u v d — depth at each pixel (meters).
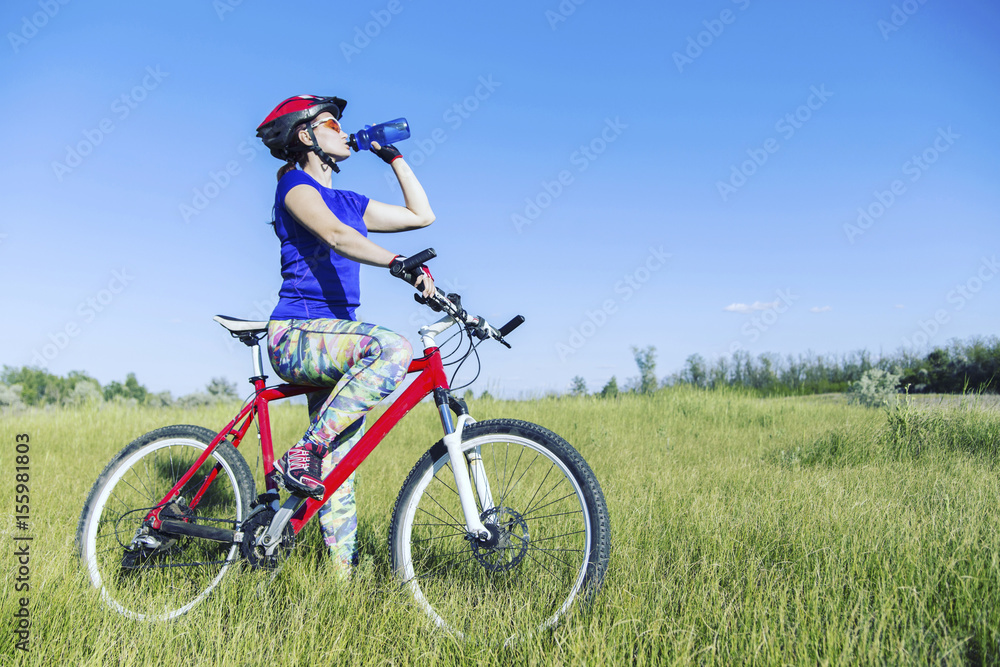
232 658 2.12
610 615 2.24
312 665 2.07
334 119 2.90
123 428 7.78
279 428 7.47
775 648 2.01
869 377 10.72
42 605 2.39
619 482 4.62
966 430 5.75
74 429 7.56
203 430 3.03
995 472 4.57
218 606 2.51
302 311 2.68
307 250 2.69
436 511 3.26
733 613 2.28
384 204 3.11
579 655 1.99
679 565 2.78
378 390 2.48
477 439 2.55
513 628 2.25
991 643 2.04
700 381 16.11
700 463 5.68
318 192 2.62
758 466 5.41
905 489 4.04
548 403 10.23
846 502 3.66
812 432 6.91
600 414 9.38
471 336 2.65
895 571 2.55
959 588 2.37
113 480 3.05
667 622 2.22
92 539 2.96
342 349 2.57
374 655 2.12
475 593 2.56
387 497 4.36
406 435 7.27
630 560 2.78
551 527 2.99
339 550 2.92
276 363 2.70
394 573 2.59
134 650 2.16
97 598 2.53
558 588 2.48
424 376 2.65
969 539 2.70
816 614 2.18
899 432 5.83
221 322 2.96
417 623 2.31
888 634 2.08
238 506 2.88
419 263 2.34
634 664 2.08
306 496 2.57
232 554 2.81
